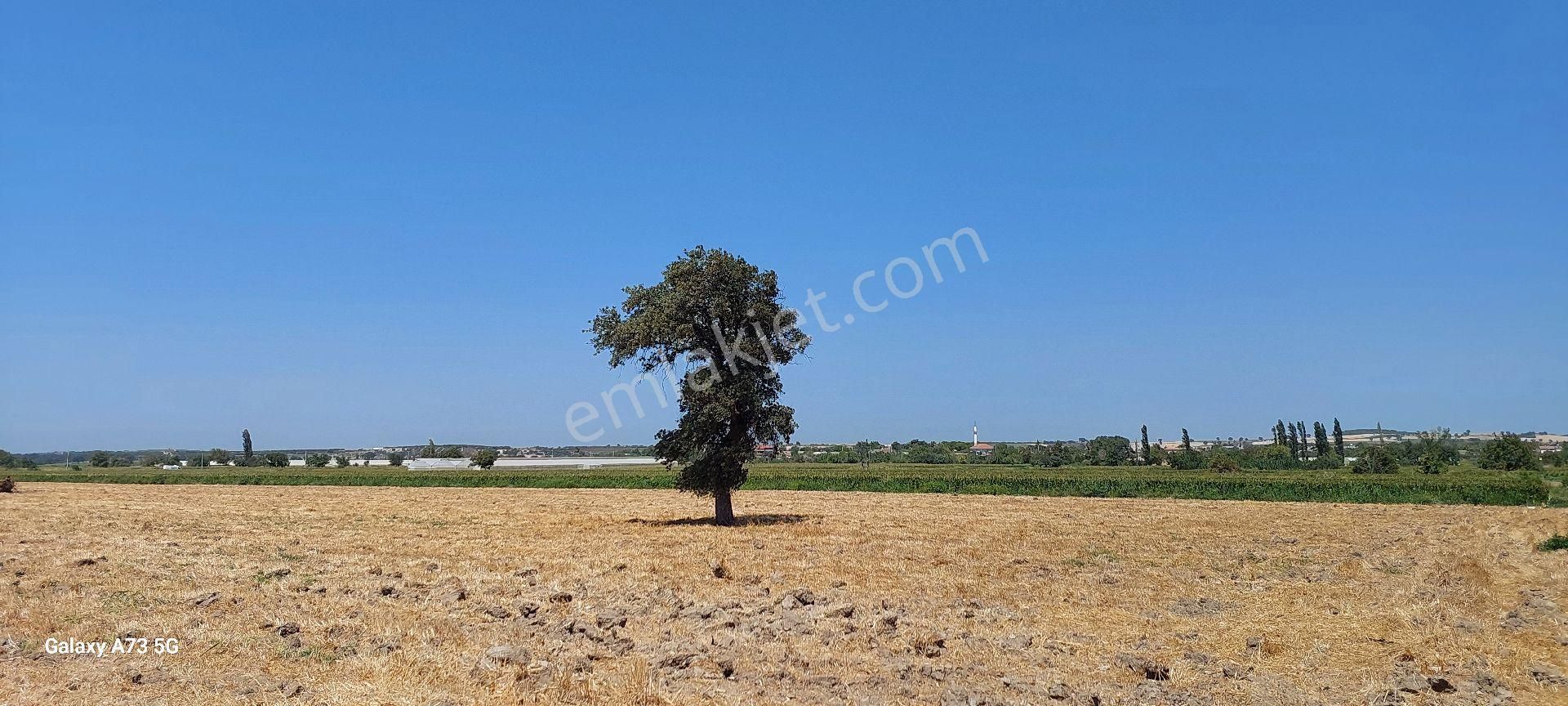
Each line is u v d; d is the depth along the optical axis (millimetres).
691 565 26203
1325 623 18031
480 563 26297
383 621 17391
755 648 15766
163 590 20875
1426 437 168500
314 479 88750
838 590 22016
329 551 29156
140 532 35344
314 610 18484
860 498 62625
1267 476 88812
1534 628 17703
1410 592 21688
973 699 12828
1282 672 14523
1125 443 141750
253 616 17844
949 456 152000
